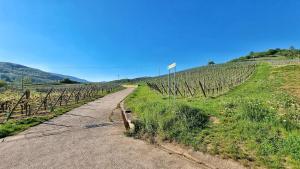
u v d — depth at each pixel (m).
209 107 11.79
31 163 7.18
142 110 13.96
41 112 18.47
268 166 6.17
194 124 9.48
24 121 13.59
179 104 11.20
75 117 15.84
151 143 9.01
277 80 26.52
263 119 9.47
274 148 6.97
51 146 8.93
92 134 10.76
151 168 6.63
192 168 6.55
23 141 9.72
